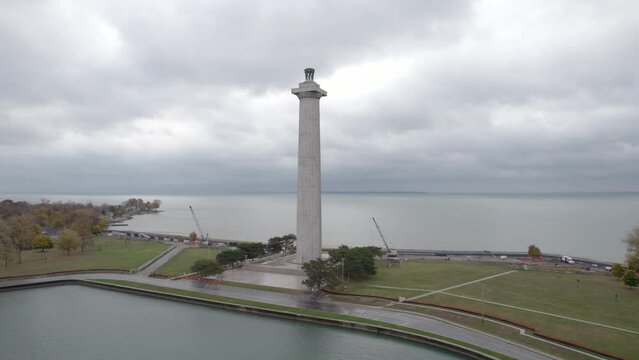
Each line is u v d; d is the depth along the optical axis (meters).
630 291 113.25
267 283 123.88
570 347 77.44
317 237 138.62
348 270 124.75
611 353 73.62
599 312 95.44
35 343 88.12
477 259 168.25
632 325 87.38
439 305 100.25
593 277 130.25
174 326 96.25
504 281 123.88
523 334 83.56
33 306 110.69
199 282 126.81
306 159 136.75
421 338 83.12
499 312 95.12
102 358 81.44
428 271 138.25
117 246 199.12
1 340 89.50
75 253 177.25
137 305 110.62
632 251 140.25
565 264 156.25
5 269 144.50
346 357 79.50
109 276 136.25
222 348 85.06
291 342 86.75
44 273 138.62
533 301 103.62
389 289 115.12
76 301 114.56
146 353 83.44
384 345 83.44
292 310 99.19
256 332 91.94
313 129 136.25
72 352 84.00
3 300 115.31
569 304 101.25
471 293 110.75
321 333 90.12
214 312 104.50
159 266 150.75
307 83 134.62
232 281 126.56
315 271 113.06
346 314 96.00
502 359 72.38
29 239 175.25
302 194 137.88
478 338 81.75
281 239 174.38
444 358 77.31
